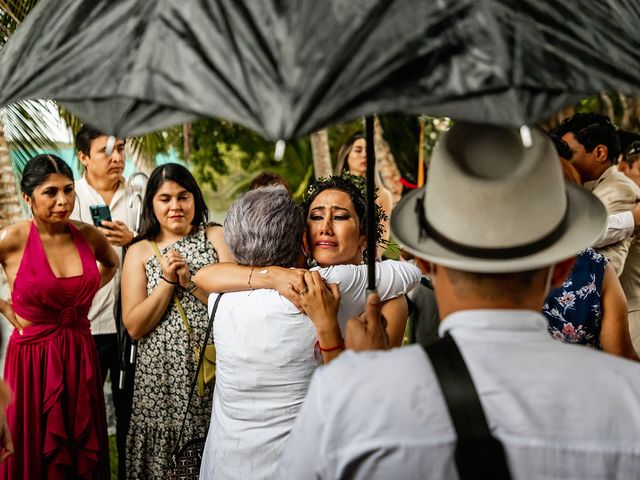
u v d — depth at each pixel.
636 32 1.39
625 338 2.70
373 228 1.88
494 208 1.30
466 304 1.34
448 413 1.21
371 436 1.22
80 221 4.09
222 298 2.41
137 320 3.47
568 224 1.37
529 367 1.25
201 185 9.75
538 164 1.31
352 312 2.36
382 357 1.30
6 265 3.62
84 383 3.66
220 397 2.42
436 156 1.38
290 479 1.31
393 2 1.22
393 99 1.15
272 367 2.27
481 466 1.18
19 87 1.41
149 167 7.04
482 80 1.17
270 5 1.22
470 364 1.25
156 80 1.25
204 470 2.45
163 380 3.51
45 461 3.57
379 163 8.20
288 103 1.10
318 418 1.27
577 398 1.22
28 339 3.54
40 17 1.50
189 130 8.98
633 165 4.21
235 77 1.18
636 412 1.22
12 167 5.20
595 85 1.24
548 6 1.29
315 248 2.55
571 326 2.72
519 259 1.30
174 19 1.28
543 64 1.22
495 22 1.22
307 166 9.98
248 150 9.77
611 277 2.72
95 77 1.32
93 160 4.42
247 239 2.38
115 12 1.38
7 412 3.51
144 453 3.55
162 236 3.66
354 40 1.17
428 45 1.19
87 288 3.70
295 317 2.27
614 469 1.19
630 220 3.49
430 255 1.34
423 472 1.20
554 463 1.18
